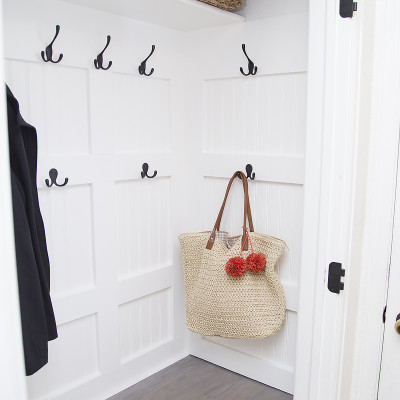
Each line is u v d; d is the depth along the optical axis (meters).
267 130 1.84
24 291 1.25
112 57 1.71
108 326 1.83
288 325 1.89
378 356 1.34
